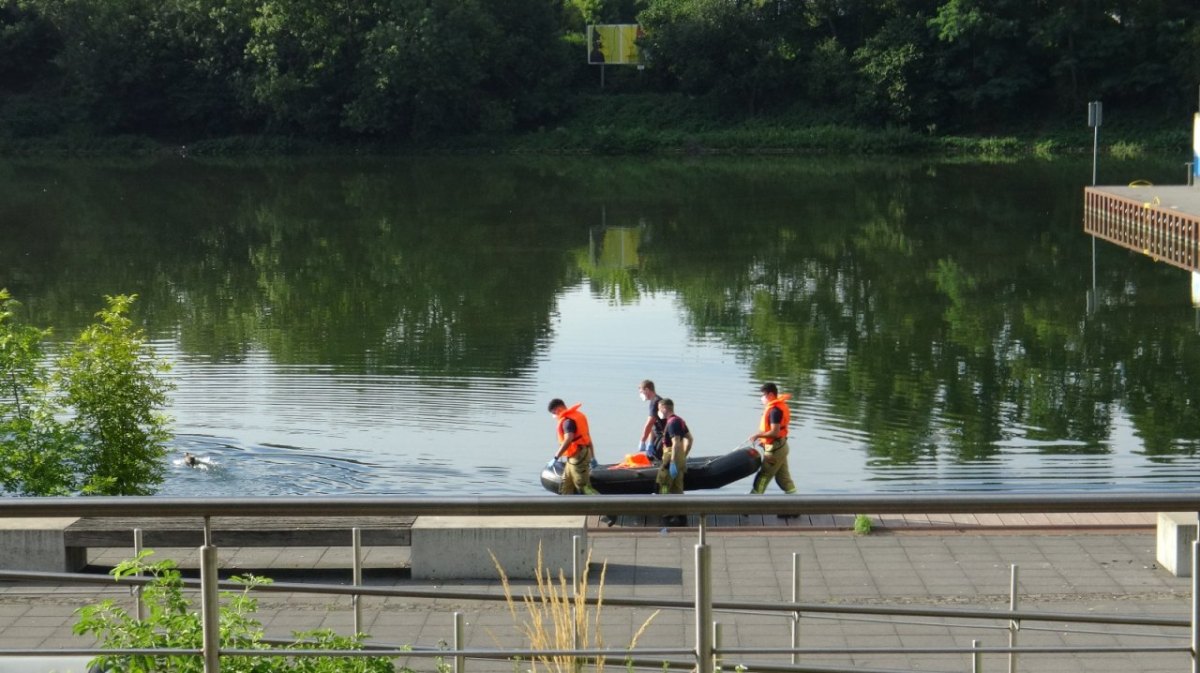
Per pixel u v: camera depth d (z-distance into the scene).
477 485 20.16
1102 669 9.82
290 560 13.48
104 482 15.82
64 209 64.81
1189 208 45.25
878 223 56.66
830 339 31.98
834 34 98.38
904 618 10.97
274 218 61.16
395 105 93.38
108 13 95.38
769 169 82.56
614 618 11.04
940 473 20.61
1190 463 21.03
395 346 31.31
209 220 60.62
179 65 97.12
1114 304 36.88
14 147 95.06
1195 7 92.31
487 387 26.75
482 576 12.65
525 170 83.12
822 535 13.56
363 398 25.66
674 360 29.48
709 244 51.09
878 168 82.19
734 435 23.31
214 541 12.84
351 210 64.06
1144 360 29.23
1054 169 79.12
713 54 96.06
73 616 11.23
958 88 94.31
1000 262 45.41
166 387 17.58
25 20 98.06
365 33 93.75
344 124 93.31
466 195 69.88
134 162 90.50
